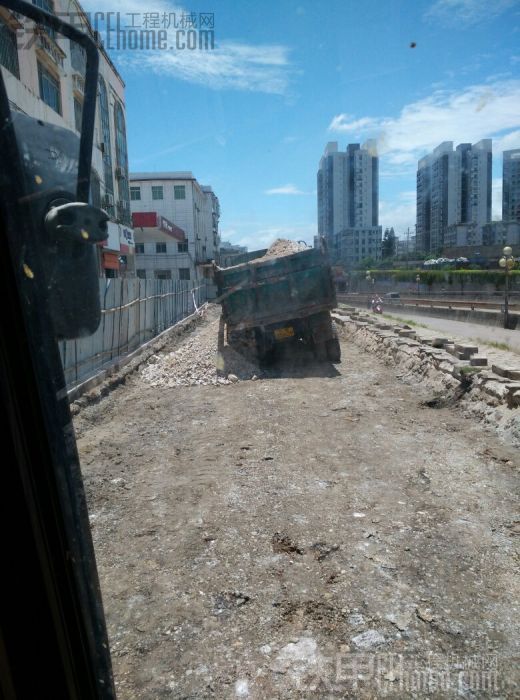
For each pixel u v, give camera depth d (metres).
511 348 10.85
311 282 10.02
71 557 1.16
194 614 2.88
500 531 3.72
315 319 10.48
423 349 9.46
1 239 1.03
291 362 10.71
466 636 2.64
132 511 4.21
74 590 1.17
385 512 4.05
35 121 1.15
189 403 8.10
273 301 10.16
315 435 6.12
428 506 4.14
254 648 2.61
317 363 10.90
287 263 10.04
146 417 7.32
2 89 1.01
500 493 4.36
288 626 2.76
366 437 5.98
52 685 1.14
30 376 1.08
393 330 13.02
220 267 10.23
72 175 1.26
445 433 6.07
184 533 3.79
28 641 1.11
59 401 1.15
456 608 2.86
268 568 3.31
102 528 3.94
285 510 4.12
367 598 2.97
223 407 7.73
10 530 1.08
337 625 2.76
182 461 5.41
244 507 4.20
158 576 3.25
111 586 3.16
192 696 2.31
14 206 1.04
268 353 10.45
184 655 2.56
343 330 15.54
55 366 1.14
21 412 1.07
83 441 6.20
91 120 1.23
